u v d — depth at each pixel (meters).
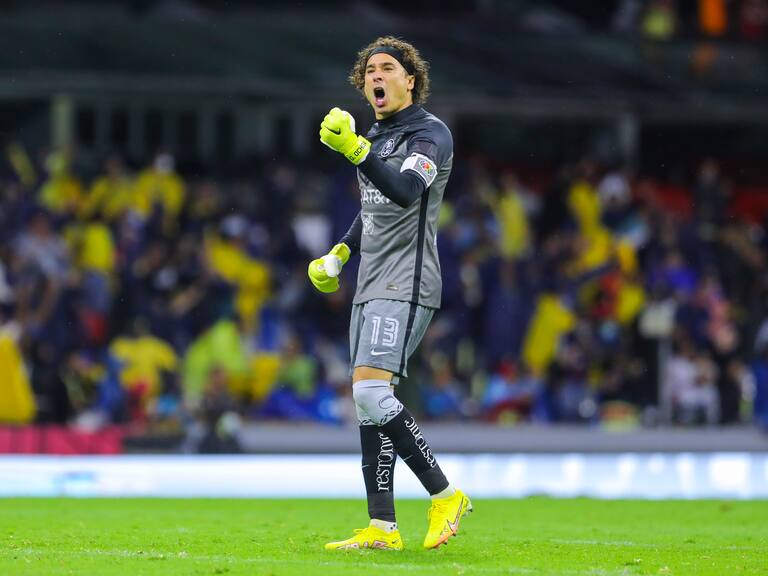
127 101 66.38
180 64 61.75
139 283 54.62
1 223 54.78
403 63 19.83
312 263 20.64
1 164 60.72
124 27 66.06
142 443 44.78
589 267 59.31
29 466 37.19
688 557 20.30
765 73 72.75
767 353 56.28
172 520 26.72
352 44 67.50
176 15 69.56
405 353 19.42
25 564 18.22
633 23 76.38
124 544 21.11
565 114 67.62
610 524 28.02
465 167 62.88
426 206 19.50
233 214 59.81
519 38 72.69
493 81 64.94
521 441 47.38
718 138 78.31
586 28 78.44
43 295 50.28
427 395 55.31
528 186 73.12
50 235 53.84
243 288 55.44
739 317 60.03
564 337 57.41
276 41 66.50
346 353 56.44
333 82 61.62
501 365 56.94
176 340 53.44
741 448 47.25
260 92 60.53
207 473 38.44
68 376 49.44
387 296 19.38
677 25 76.31
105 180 58.03
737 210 76.69
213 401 44.97
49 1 70.00
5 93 61.88
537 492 40.53
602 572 18.03
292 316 56.56
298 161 65.81
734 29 77.19
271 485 38.72
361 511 31.02
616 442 47.97
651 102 66.31
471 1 77.50
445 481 19.41
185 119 67.69
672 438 49.88
